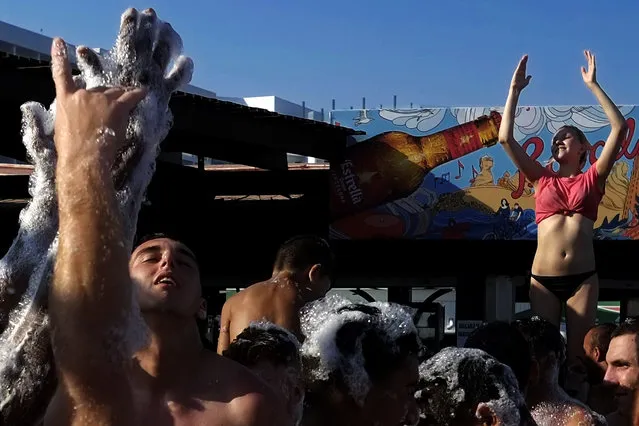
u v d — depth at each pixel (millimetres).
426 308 10336
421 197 11000
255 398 2043
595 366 4270
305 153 10453
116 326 1606
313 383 2363
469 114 10922
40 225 1920
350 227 11102
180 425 1968
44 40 24219
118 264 1596
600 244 11930
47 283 1861
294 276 3992
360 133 10883
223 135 9109
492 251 11922
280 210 12992
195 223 12680
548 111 10641
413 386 2373
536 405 3283
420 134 11000
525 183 10836
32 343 1879
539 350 3338
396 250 12055
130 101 1649
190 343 2072
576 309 5473
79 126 1608
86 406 1658
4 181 12938
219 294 13055
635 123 10602
